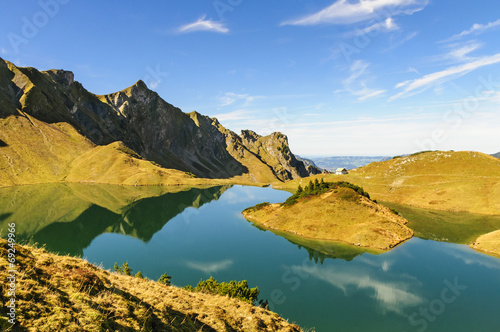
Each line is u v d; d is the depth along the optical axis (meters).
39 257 15.76
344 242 77.75
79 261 18.42
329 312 41.88
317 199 102.75
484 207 112.94
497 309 43.72
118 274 21.64
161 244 76.19
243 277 54.94
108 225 91.44
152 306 17.19
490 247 71.44
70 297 13.45
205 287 35.66
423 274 56.91
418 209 122.31
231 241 80.06
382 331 37.28
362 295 47.59
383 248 72.44
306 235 84.25
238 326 20.00
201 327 17.66
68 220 91.81
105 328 12.64
